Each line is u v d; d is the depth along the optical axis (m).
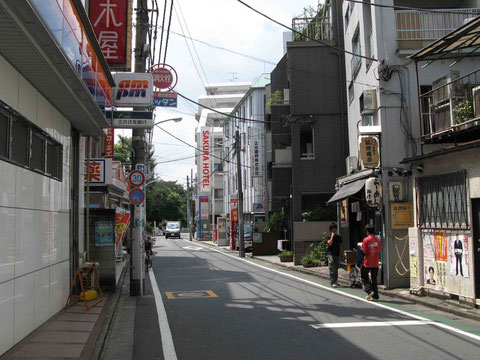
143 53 12.50
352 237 16.41
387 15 13.33
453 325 7.87
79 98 8.54
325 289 12.48
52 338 6.71
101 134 11.82
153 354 6.27
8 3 4.96
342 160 21.08
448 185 9.97
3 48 5.98
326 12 23.83
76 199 11.12
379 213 12.81
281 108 23.98
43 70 6.79
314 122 21.20
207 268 18.72
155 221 80.94
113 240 12.45
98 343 6.63
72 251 10.82
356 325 7.88
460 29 9.46
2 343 5.81
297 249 19.16
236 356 6.05
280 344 6.65
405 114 12.81
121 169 23.31
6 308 5.96
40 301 7.54
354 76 17.08
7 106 6.25
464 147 9.02
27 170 6.95
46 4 5.70
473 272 9.05
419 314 8.92
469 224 9.19
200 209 53.00
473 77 12.95
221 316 8.78
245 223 36.97
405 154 12.72
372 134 12.86
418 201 11.04
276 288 12.69
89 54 8.59
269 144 28.81
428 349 6.31
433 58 12.29
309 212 20.88
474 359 5.83
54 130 8.77
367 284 11.02
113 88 12.03
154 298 11.18
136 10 12.56
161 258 23.98
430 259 10.53
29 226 6.97
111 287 12.30
